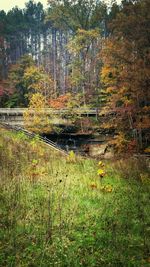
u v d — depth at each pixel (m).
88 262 6.39
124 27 25.89
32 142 23.19
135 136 26.78
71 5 44.88
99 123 33.88
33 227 7.62
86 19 44.94
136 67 24.22
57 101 36.50
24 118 31.70
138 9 25.88
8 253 6.31
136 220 8.97
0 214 8.14
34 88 42.69
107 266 6.32
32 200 9.79
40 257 6.32
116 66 27.97
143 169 16.75
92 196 11.12
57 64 60.88
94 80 42.00
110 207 10.03
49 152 21.55
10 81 46.06
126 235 7.96
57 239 7.13
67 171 14.76
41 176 13.06
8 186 10.12
